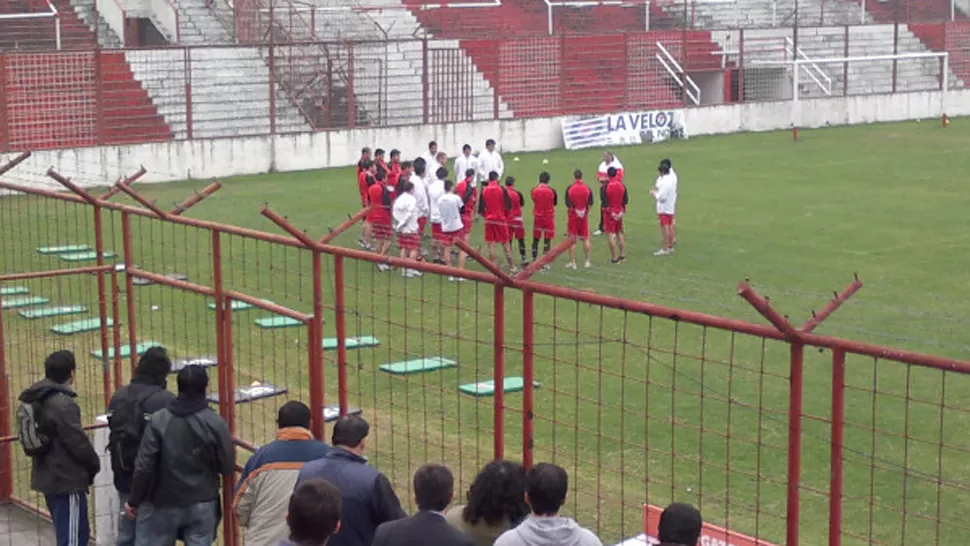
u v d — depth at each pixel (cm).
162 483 1270
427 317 2661
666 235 3447
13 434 1892
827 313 944
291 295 2820
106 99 5322
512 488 969
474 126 5859
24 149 4900
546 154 5900
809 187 4675
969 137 6312
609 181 3319
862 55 7875
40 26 6116
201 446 1274
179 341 2391
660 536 855
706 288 2995
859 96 7056
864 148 5912
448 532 917
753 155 5709
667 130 6412
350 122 5566
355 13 6750
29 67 5088
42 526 1595
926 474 1719
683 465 1772
